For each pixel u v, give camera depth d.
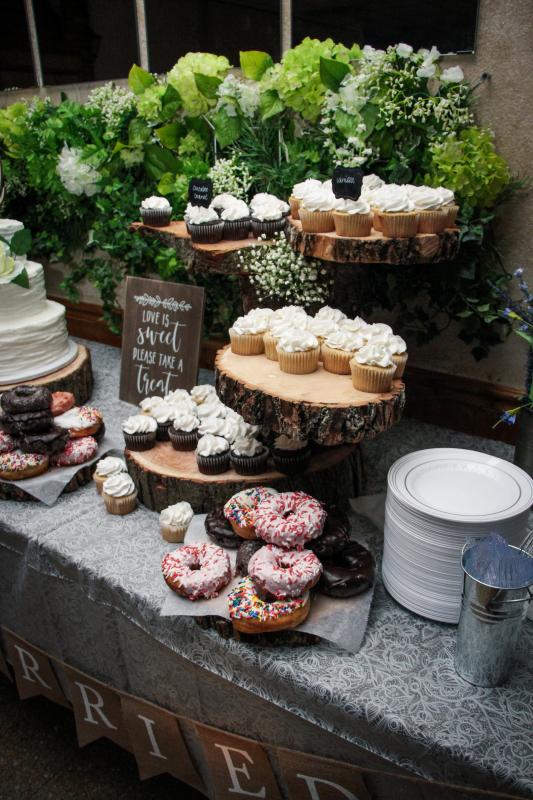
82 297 2.86
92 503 1.65
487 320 1.75
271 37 1.89
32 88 2.61
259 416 1.27
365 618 1.19
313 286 1.61
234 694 1.21
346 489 1.60
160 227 1.84
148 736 1.40
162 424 1.68
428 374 1.99
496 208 1.70
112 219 2.39
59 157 2.35
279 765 1.23
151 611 1.26
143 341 2.08
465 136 1.62
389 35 1.68
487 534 1.10
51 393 1.86
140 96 2.10
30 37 2.50
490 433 1.93
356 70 1.73
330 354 1.32
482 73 1.61
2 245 2.02
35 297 2.10
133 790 1.52
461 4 1.57
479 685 1.07
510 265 1.73
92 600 1.39
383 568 1.30
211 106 1.98
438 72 1.61
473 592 1.00
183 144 2.06
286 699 1.14
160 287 2.02
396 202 1.32
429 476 1.24
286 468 1.47
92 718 1.53
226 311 2.31
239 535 1.33
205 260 1.67
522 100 1.58
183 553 1.29
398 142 1.70
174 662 1.29
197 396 1.78
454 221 1.55
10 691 1.82
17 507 1.63
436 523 1.11
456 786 0.98
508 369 1.86
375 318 2.00
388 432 1.97
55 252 2.72
